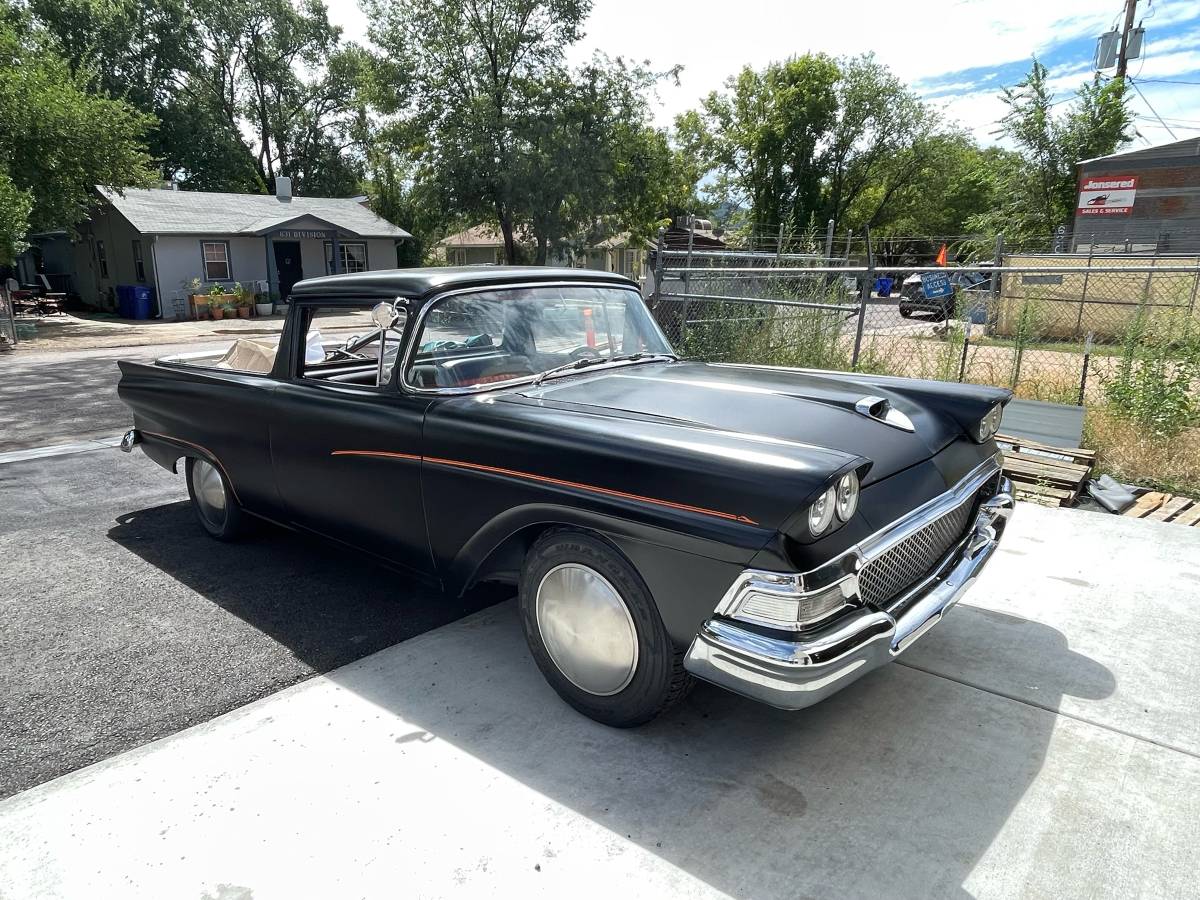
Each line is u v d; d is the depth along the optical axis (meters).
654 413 2.71
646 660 2.44
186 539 4.59
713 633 2.18
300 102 43.44
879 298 25.72
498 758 2.50
